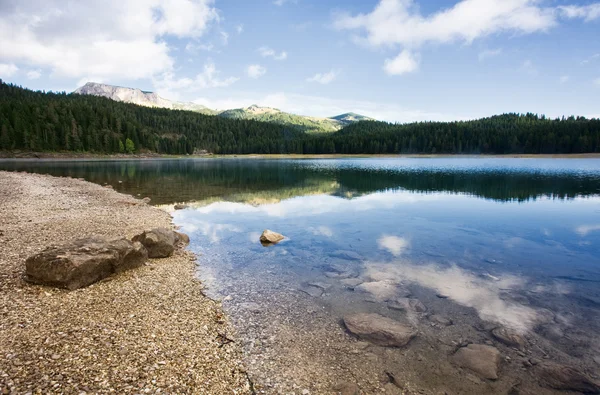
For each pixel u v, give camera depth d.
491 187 40.75
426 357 7.34
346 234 18.52
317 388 6.37
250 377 6.60
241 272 12.62
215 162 115.81
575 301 10.08
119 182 46.03
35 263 9.81
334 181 49.47
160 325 8.20
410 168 80.19
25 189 32.19
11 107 117.81
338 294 10.64
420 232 18.94
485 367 6.90
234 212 25.16
